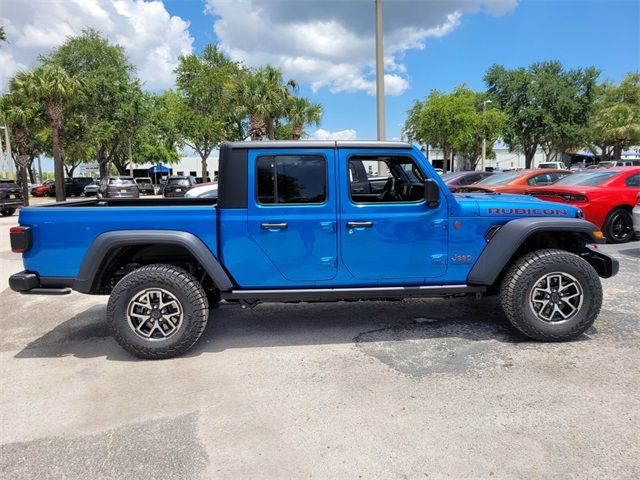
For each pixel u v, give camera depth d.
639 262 7.39
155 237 4.02
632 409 3.09
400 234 4.19
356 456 2.68
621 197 8.91
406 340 4.43
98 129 33.03
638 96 41.62
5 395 3.55
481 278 4.27
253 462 2.66
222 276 4.08
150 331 4.14
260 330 4.83
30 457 2.77
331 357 4.09
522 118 40.03
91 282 4.04
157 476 2.56
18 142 28.83
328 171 4.13
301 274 4.20
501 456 2.64
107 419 3.17
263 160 4.11
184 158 64.19
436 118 32.44
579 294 4.18
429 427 2.95
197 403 3.35
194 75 35.91
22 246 4.05
